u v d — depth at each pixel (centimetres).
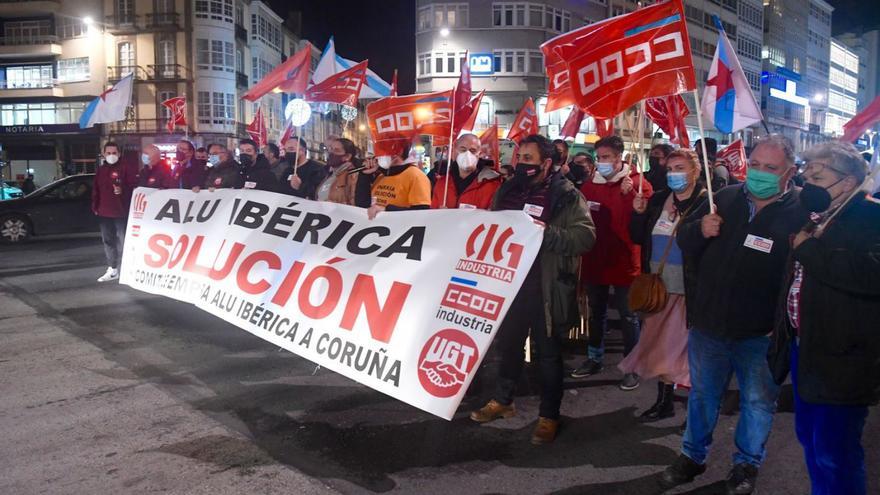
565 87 597
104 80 4278
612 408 477
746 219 335
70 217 1396
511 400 445
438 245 402
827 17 8294
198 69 4225
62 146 4359
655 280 403
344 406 473
